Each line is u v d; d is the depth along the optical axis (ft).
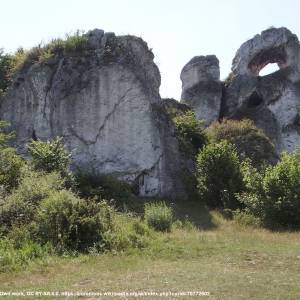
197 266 34.96
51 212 41.73
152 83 88.17
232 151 78.48
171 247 41.91
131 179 80.12
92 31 87.86
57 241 40.11
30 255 36.91
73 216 41.86
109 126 81.25
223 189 74.08
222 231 53.78
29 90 84.53
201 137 96.17
